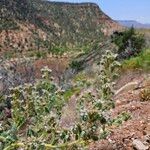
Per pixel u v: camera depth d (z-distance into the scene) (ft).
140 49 99.91
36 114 18.43
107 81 20.54
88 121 16.84
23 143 15.88
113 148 32.01
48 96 18.66
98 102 17.35
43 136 17.38
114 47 118.42
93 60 128.57
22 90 18.75
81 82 22.41
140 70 69.46
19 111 18.35
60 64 469.16
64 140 16.90
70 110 36.52
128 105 48.06
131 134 34.32
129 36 110.42
